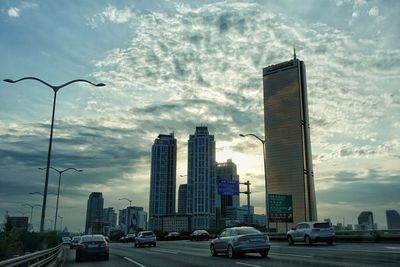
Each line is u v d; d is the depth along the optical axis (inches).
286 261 754.2
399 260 692.1
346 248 1070.4
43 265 737.0
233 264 738.8
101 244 1013.8
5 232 950.4
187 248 1533.0
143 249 1558.8
